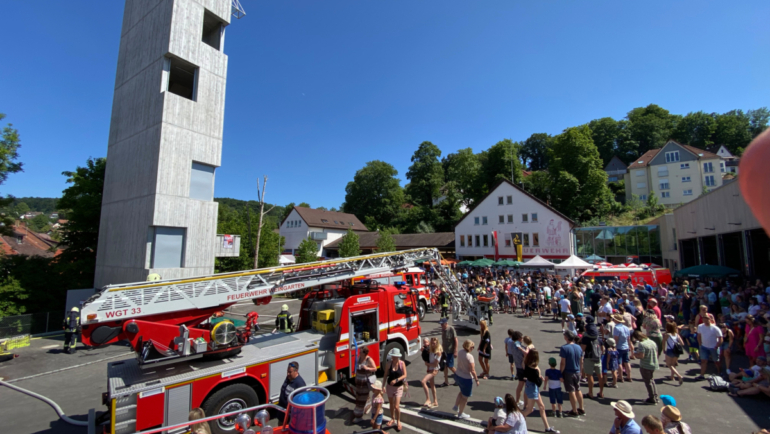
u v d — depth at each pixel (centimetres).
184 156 1992
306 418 624
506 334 1650
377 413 839
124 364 833
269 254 3369
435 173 7356
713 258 2330
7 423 943
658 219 3684
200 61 2105
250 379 847
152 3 2136
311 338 989
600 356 966
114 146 2300
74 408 1028
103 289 738
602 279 2402
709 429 795
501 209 4341
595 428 803
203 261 2052
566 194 4844
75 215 2488
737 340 1264
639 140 7306
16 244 3588
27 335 1852
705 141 6788
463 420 830
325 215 6400
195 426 659
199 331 815
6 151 2141
